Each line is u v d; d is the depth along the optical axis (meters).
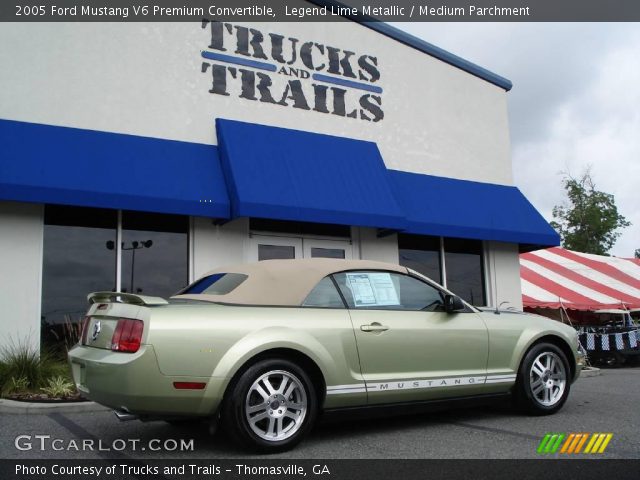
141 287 8.99
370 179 10.52
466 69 13.26
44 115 8.52
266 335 4.33
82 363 4.38
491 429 5.11
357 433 4.96
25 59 8.50
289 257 10.29
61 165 8.07
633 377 10.05
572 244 34.69
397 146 11.86
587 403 6.57
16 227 8.12
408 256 11.71
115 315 4.29
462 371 5.27
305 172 9.82
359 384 4.68
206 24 10.10
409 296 5.28
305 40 11.09
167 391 3.98
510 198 12.80
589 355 13.84
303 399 4.40
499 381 5.46
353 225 10.13
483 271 12.48
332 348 4.61
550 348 5.84
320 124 10.95
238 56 10.30
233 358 4.16
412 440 4.70
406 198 11.12
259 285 4.93
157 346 3.99
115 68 9.17
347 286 5.01
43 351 8.09
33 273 8.13
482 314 5.62
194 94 9.77
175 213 8.53
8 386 6.58
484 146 13.20
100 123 8.91
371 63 11.87
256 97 10.34
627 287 16.08
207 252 9.49
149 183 8.54
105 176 8.27
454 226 11.13
